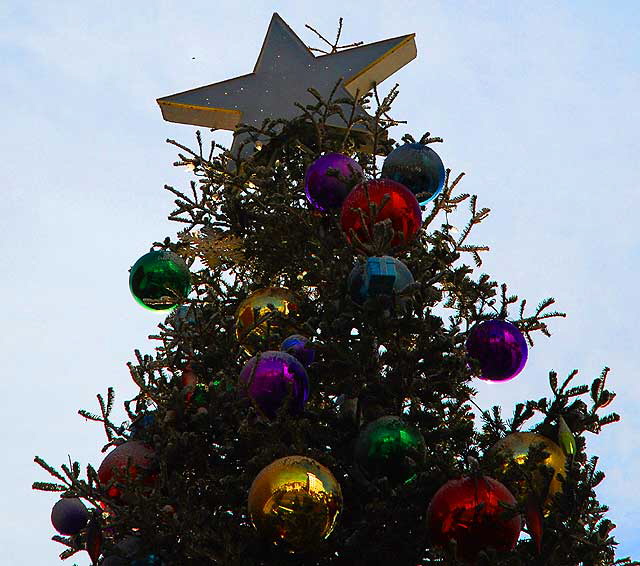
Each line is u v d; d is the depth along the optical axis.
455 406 6.47
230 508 6.26
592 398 5.84
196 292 7.66
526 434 5.68
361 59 8.34
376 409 6.28
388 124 7.79
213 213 7.76
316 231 7.26
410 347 6.75
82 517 6.70
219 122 8.34
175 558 5.97
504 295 6.85
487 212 7.23
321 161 6.87
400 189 6.29
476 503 5.07
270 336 6.65
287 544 5.18
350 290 6.04
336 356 6.22
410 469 5.65
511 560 5.11
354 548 5.95
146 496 6.17
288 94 8.24
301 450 5.64
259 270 7.86
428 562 6.10
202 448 6.29
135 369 6.50
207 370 6.64
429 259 7.05
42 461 6.07
